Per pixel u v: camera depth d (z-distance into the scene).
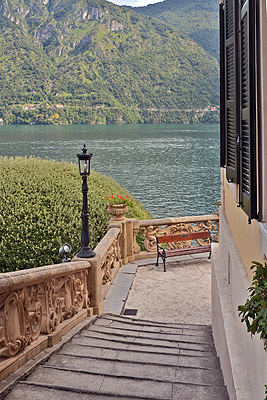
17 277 4.22
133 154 87.69
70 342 5.48
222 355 4.87
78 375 4.38
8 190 10.38
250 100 3.42
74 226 10.11
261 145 3.35
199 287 9.01
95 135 163.00
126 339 5.98
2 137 151.62
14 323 4.28
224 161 6.09
